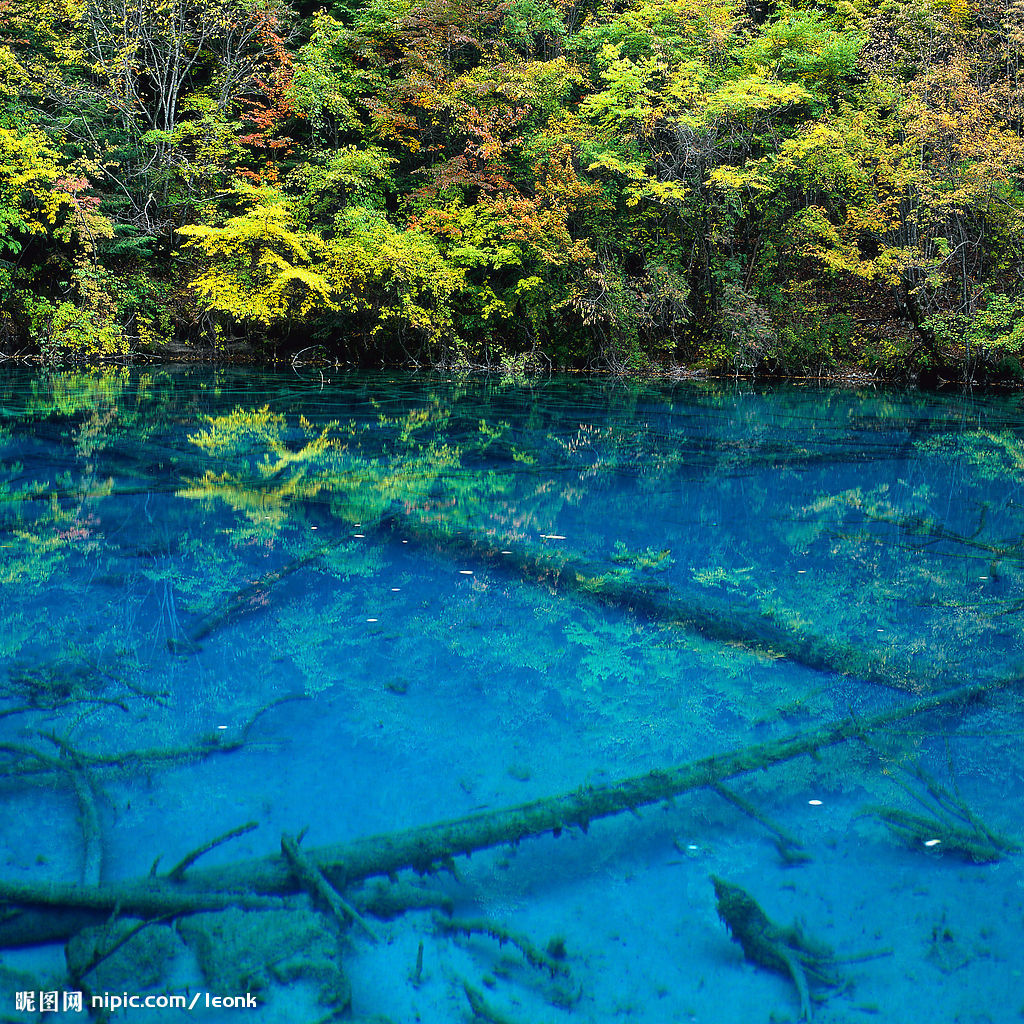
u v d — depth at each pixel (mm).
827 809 2027
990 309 12891
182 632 3074
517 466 6621
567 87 15195
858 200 14242
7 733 2277
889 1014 1391
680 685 2721
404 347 15422
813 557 4348
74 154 14008
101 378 11805
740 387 13672
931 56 13594
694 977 1482
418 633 3127
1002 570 4168
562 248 14477
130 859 1749
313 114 14688
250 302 13445
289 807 1954
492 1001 1419
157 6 14586
